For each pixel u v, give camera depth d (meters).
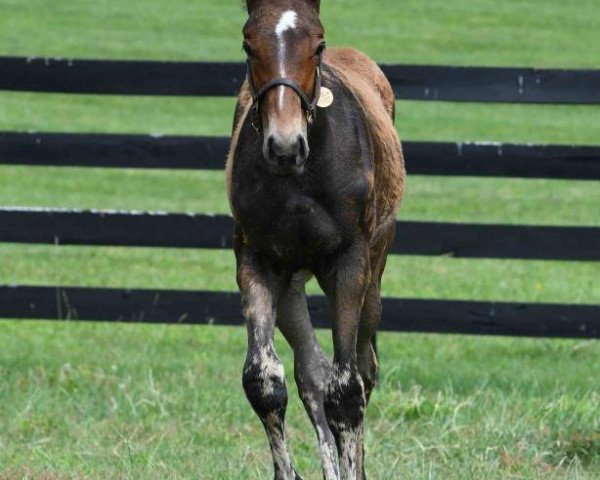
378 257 8.80
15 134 12.61
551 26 45.12
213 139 12.60
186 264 19.28
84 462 9.15
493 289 17.66
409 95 12.54
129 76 12.67
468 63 39.66
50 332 14.75
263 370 7.42
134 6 47.09
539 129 33.06
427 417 10.56
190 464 9.13
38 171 27.30
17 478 8.65
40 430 10.20
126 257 19.66
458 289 17.58
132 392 11.36
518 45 42.38
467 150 12.48
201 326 15.31
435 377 12.39
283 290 7.96
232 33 43.69
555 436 9.93
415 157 12.52
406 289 17.48
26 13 44.88
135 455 9.33
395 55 40.62
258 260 7.78
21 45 40.19
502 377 12.51
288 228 7.53
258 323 7.59
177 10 46.88
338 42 42.22
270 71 6.99
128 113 34.00
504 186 26.80
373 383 9.02
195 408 10.83
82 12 45.59
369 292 8.82
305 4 7.23
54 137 12.62
